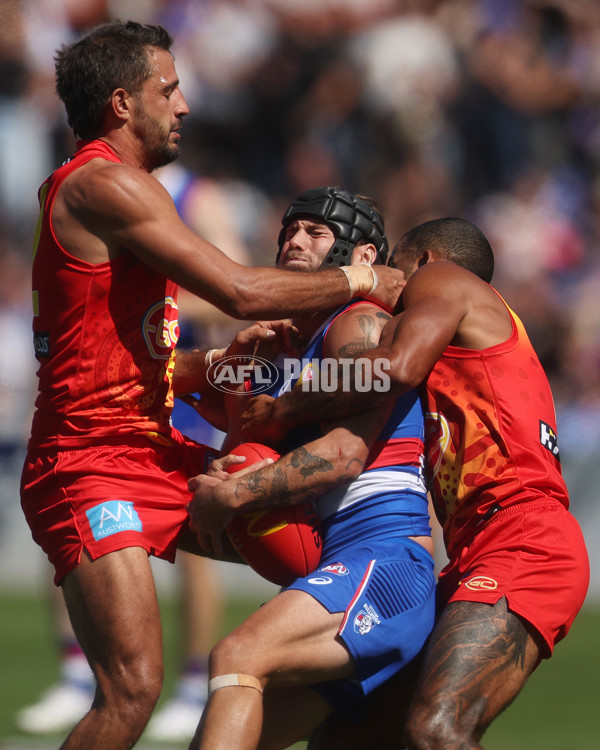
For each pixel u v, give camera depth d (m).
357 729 13.68
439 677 11.84
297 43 43.66
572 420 32.75
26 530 33.28
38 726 20.06
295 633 12.06
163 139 13.52
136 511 12.81
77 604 12.60
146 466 13.16
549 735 19.38
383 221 14.70
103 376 12.86
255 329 14.19
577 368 35.09
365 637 12.30
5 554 33.38
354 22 44.19
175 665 24.50
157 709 21.41
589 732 19.56
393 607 12.57
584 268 39.41
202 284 12.55
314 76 43.00
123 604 12.37
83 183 12.66
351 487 13.15
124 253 12.81
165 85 13.45
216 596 20.75
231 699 11.70
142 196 12.49
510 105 42.56
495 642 12.02
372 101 41.81
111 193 12.48
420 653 12.95
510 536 12.77
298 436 13.56
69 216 12.75
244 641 11.98
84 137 13.63
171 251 12.45
